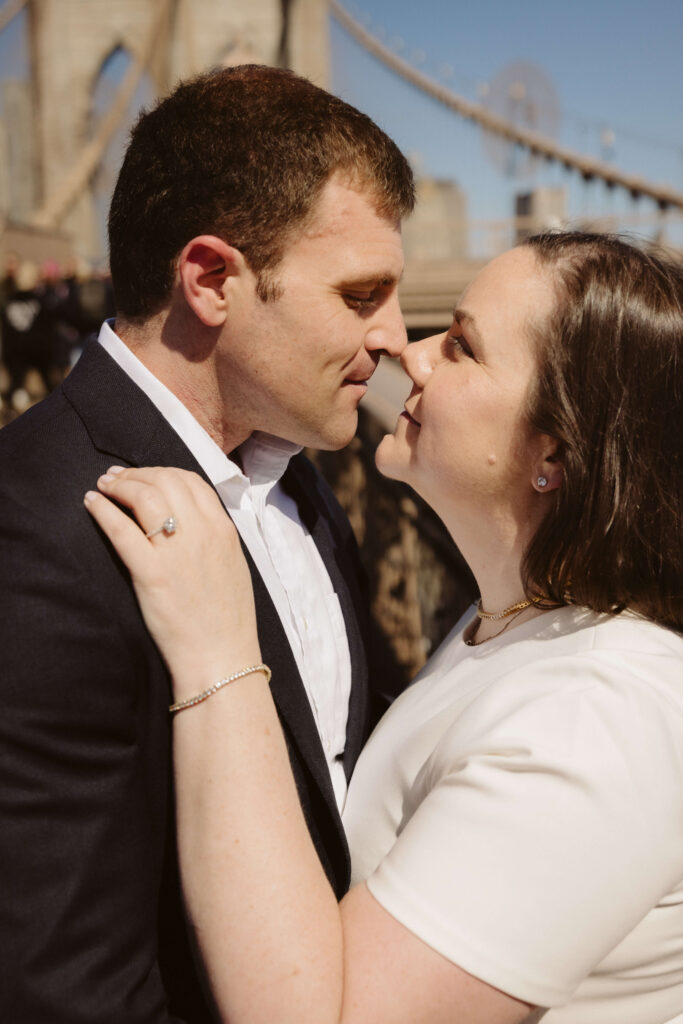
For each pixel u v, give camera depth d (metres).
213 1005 1.10
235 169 1.21
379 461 1.42
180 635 1.11
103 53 27.02
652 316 1.17
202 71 1.35
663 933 1.08
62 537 1.09
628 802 1.01
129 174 1.30
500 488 1.29
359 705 1.63
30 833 1.03
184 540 1.12
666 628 1.23
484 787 1.05
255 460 1.52
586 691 1.10
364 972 1.02
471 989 1.00
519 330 1.23
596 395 1.18
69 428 1.23
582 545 1.20
